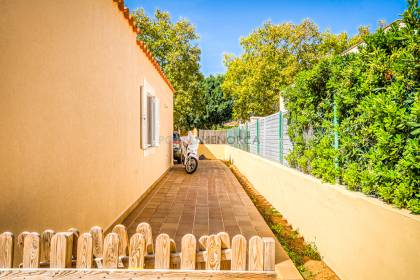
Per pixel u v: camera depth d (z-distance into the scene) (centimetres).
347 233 374
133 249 228
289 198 650
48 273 214
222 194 905
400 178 292
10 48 263
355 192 378
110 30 549
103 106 509
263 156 1061
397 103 301
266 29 2505
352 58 405
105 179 520
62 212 358
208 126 4734
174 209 719
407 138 291
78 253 222
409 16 294
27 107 288
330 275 408
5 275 213
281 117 794
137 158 768
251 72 2588
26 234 225
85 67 430
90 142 450
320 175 503
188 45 2762
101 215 499
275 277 223
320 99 509
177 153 1838
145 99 835
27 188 288
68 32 375
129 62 689
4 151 256
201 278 222
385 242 293
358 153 381
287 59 2412
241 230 562
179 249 461
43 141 316
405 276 262
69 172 378
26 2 286
